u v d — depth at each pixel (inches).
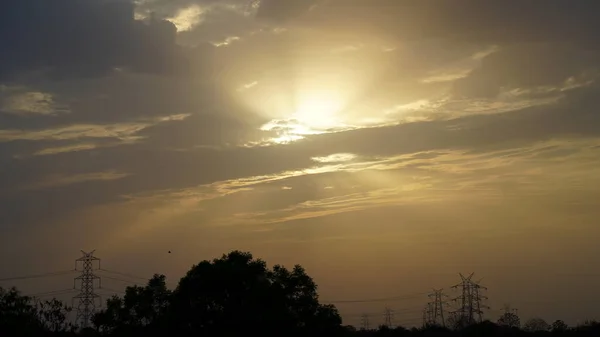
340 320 4138.8
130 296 4394.7
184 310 3956.7
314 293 4165.8
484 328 5487.2
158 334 3998.5
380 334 5580.7
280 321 3882.9
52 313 4613.7
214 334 3873.0
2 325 4133.9
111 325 4399.6
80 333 4448.8
